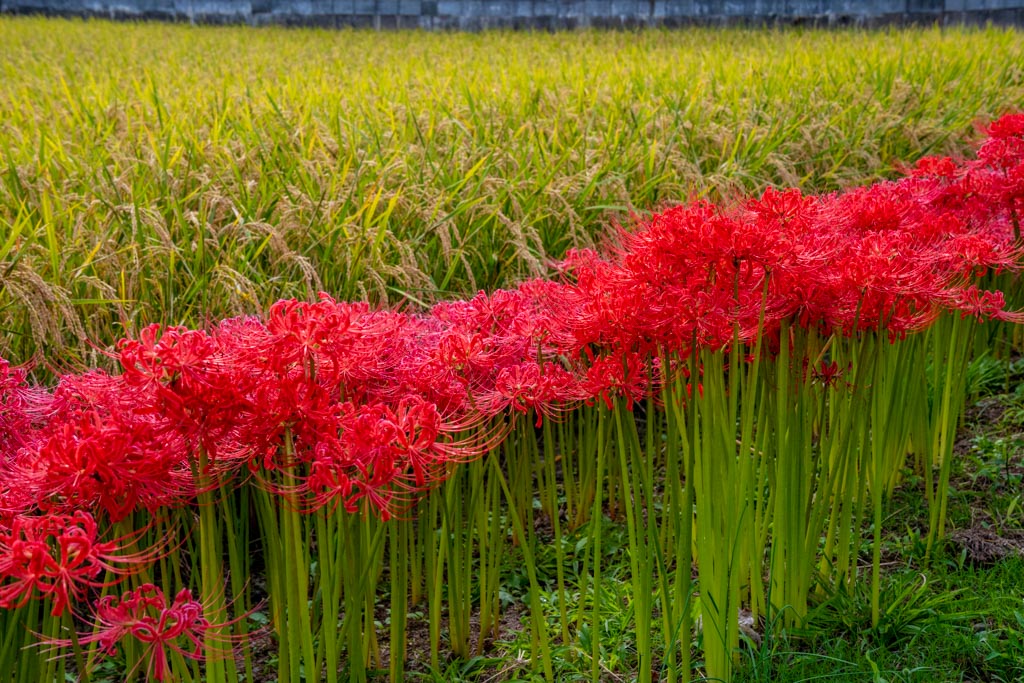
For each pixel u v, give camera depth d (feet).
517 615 10.39
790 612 9.29
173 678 7.27
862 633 9.33
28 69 37.70
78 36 55.21
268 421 6.40
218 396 6.08
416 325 9.06
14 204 14.38
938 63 30.30
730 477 8.06
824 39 47.98
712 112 21.76
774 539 9.23
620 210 15.24
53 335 10.78
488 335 9.07
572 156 18.16
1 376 7.22
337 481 6.54
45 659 6.88
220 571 7.87
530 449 10.89
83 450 5.87
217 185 15.61
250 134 19.36
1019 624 9.11
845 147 20.26
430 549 8.80
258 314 11.18
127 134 19.69
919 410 12.06
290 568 7.07
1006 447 12.77
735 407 7.98
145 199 14.37
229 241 13.82
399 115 22.03
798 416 8.96
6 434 7.30
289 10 74.28
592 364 8.89
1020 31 50.62
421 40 57.26
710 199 16.92
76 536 5.41
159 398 5.98
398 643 8.38
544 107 23.57
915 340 11.23
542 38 58.39
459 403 8.13
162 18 75.92
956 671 8.79
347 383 7.82
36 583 5.36
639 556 8.16
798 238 8.26
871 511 11.76
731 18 66.28
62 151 17.26
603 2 68.33
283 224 13.46
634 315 7.86
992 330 15.25
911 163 21.08
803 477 9.06
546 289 9.87
